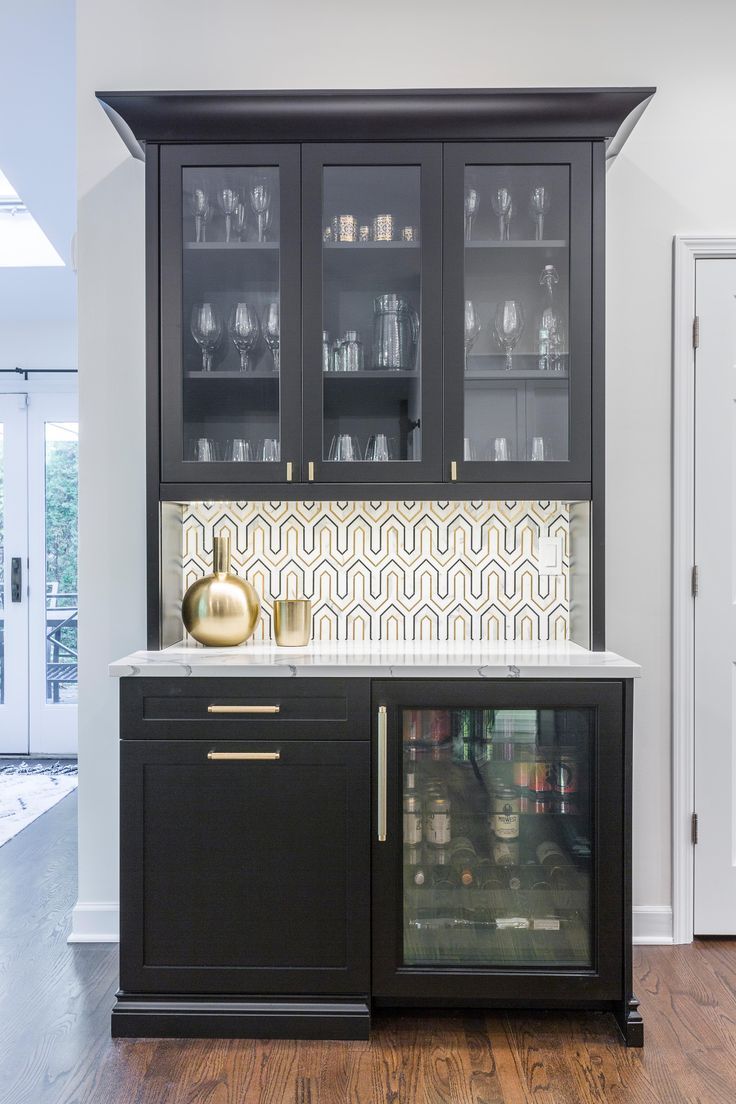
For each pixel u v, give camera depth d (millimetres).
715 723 2406
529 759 1942
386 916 1905
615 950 1898
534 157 2098
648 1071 1760
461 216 2105
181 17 2377
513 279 2123
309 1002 1905
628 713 1909
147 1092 1687
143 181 2396
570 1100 1665
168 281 2117
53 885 2699
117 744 2393
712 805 2402
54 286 3982
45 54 2738
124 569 2408
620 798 1910
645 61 2377
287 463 2125
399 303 2129
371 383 2133
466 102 2051
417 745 1934
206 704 1916
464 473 2115
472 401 2129
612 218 2387
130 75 2385
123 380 2404
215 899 1909
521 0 2373
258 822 1909
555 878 1938
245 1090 1695
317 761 1906
